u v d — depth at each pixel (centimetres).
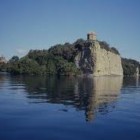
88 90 8725
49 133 3209
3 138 3012
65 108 4884
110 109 4828
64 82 12938
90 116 4153
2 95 6812
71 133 3216
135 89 9606
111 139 3009
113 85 11781
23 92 7631
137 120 3884
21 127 3462
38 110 4634
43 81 13362
